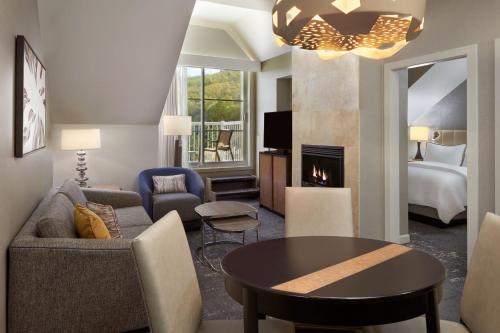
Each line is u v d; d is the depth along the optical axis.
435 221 4.91
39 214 2.59
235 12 6.19
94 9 3.46
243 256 1.75
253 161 7.79
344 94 4.18
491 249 1.49
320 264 1.62
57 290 2.03
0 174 1.81
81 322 2.07
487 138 2.81
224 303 2.76
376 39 1.83
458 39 2.99
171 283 1.42
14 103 2.19
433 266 1.58
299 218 2.47
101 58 4.05
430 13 3.20
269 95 7.16
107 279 2.10
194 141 7.29
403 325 1.55
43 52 3.77
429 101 6.65
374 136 3.84
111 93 4.60
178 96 6.82
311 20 1.62
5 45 1.95
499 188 2.73
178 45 4.09
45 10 3.35
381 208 3.80
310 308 1.28
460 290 2.94
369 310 1.27
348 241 2.01
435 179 4.74
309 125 4.80
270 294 1.32
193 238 4.50
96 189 4.30
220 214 3.59
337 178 4.32
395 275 1.47
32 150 2.66
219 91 7.45
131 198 4.34
